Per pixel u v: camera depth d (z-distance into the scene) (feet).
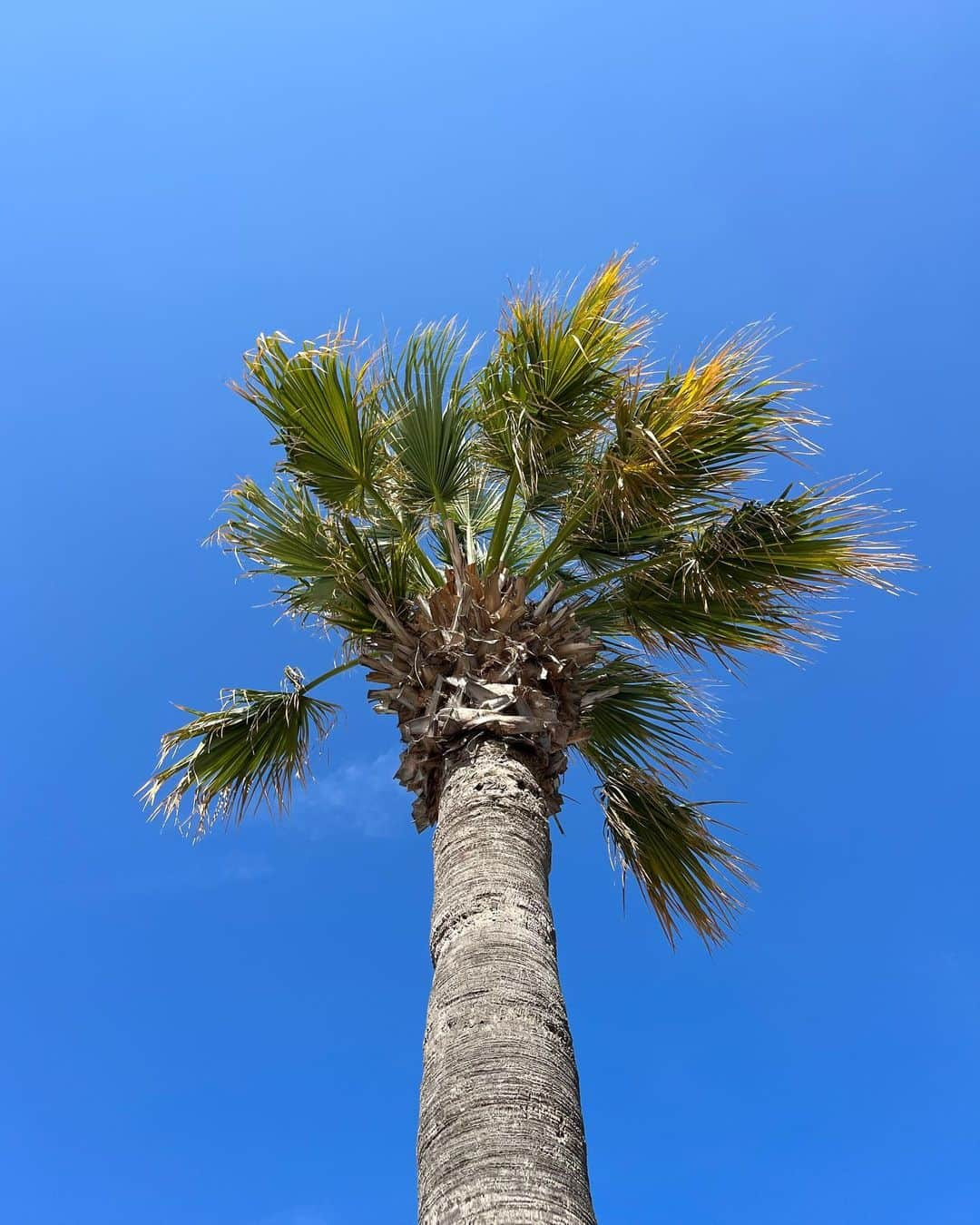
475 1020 14.16
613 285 19.47
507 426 19.85
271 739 24.59
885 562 20.74
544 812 18.38
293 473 21.11
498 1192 12.12
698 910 24.14
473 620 20.06
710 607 22.00
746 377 19.65
